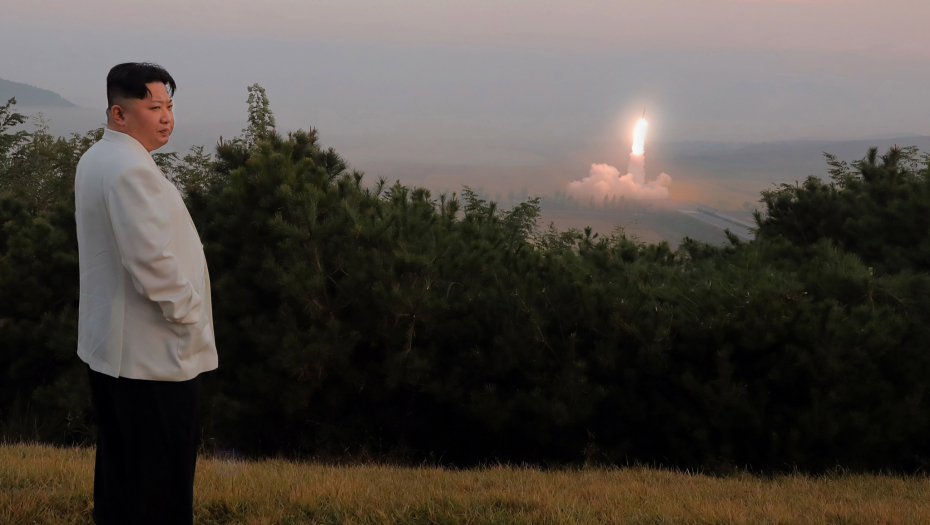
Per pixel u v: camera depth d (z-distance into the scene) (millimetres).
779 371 6973
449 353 7801
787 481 6305
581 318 7562
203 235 8172
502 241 9039
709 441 7281
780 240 10594
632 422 7590
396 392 7930
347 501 4043
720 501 4625
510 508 4109
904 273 7969
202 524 3617
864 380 7078
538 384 7480
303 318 7492
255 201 7676
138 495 2590
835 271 7754
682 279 8188
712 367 7344
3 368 8867
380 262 7281
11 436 7906
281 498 4059
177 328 2596
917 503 5109
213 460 6074
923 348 7199
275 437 7781
